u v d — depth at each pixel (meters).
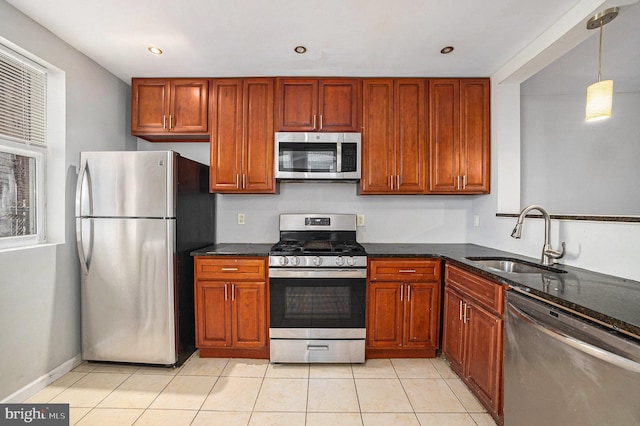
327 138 2.53
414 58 2.28
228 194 2.92
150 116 2.60
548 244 1.85
